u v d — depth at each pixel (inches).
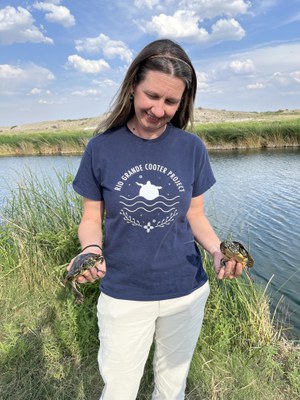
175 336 40.8
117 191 36.6
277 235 152.3
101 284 39.9
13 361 59.4
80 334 62.4
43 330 67.4
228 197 220.8
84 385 55.5
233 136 490.3
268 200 211.5
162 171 37.0
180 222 38.3
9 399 52.9
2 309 73.4
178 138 38.4
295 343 72.7
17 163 359.6
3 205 99.8
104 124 38.5
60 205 89.0
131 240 37.0
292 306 94.0
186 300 39.2
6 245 91.2
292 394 54.4
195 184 40.4
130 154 37.0
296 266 122.8
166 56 33.2
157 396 45.0
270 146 487.2
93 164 37.9
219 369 57.7
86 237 38.7
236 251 35.4
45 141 510.9
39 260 81.7
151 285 37.7
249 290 75.4
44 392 54.1
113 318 38.1
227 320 67.4
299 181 265.7
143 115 35.4
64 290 73.6
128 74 35.3
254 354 60.9
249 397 53.3
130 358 38.8
